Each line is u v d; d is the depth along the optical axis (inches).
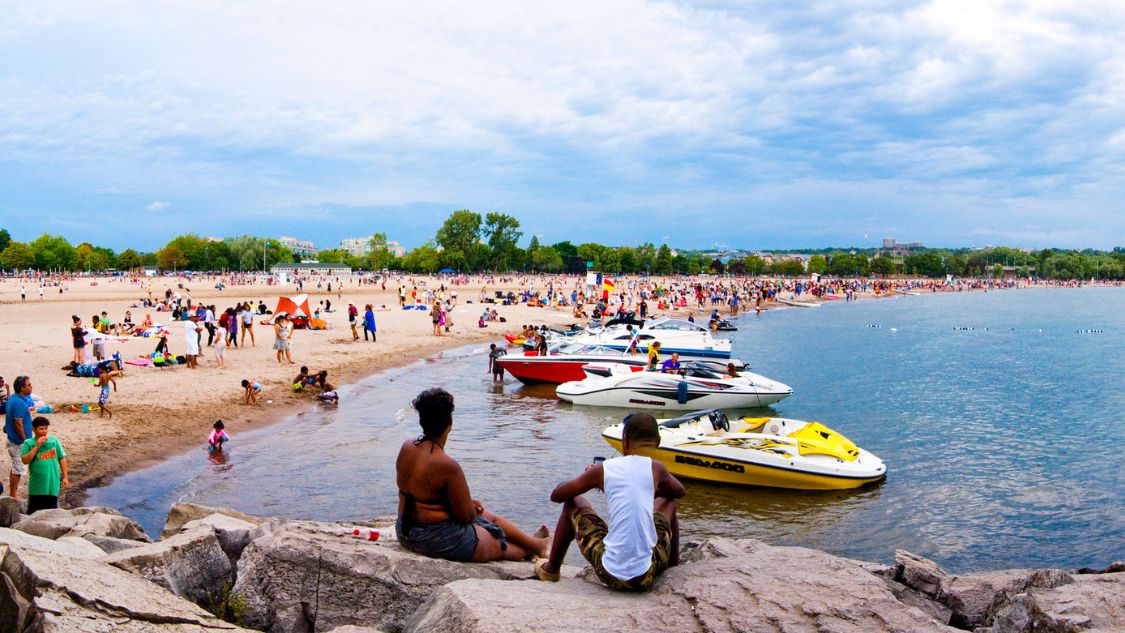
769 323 2780.5
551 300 3280.0
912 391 1195.9
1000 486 665.0
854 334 2308.1
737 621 176.2
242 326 1462.8
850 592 193.2
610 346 1422.2
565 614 182.1
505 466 711.7
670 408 1019.3
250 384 957.2
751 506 620.4
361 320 2226.9
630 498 201.6
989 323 2864.2
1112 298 5664.4
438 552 241.4
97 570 215.0
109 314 2199.8
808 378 1342.3
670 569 214.1
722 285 5959.6
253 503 583.2
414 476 240.8
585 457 749.9
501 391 1163.9
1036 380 1323.8
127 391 958.4
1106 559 503.8
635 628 174.9
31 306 2561.5
